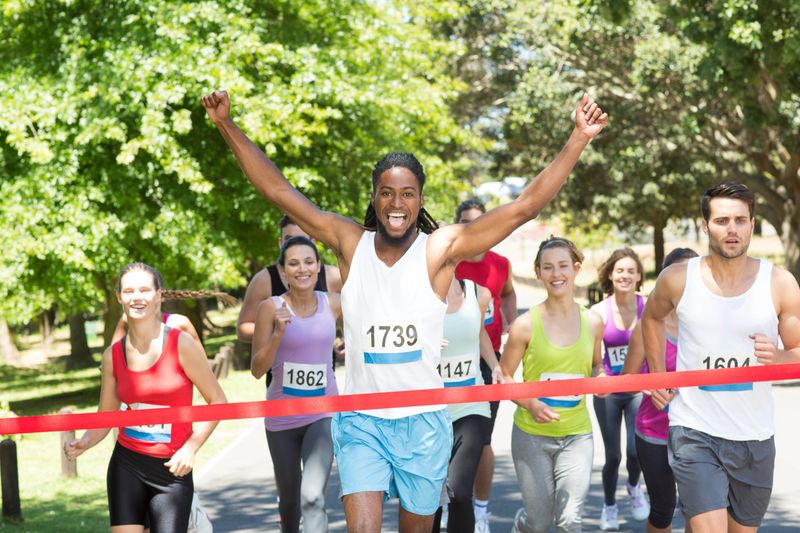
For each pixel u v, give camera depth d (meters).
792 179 58.25
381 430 7.97
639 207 92.00
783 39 35.94
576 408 11.12
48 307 36.53
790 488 16.56
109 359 9.58
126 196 35.41
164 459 9.50
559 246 11.41
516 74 63.44
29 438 26.39
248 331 13.10
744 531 9.59
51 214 34.56
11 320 35.62
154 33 35.16
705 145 62.50
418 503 8.04
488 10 59.59
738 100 39.47
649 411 11.41
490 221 7.62
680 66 51.00
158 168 35.94
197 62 34.06
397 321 7.71
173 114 33.88
